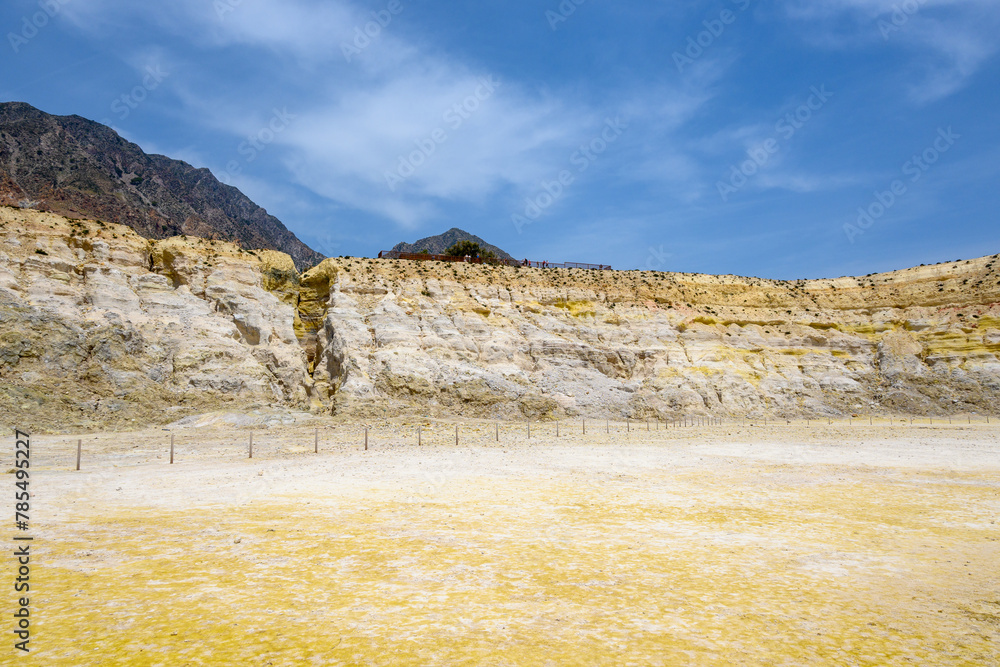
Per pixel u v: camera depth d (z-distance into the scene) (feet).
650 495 56.90
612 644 23.26
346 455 89.25
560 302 213.05
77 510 48.52
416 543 38.75
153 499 53.52
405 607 27.35
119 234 167.12
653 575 32.32
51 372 126.72
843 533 42.04
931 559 35.45
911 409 190.60
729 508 50.88
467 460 83.30
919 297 231.09
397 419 143.23
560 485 62.44
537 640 23.62
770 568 33.63
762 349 211.20
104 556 35.27
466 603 27.94
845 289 245.04
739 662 21.61
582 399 175.52
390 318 181.16
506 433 128.36
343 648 22.72
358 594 29.09
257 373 156.56
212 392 144.97
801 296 241.96
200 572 32.35
